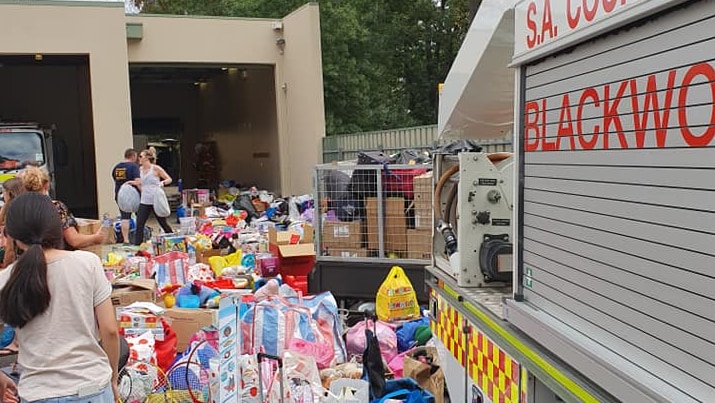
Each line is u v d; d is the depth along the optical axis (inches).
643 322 77.1
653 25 75.4
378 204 288.7
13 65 854.5
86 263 117.4
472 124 178.5
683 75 70.5
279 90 782.5
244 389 159.2
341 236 295.9
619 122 81.9
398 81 1268.5
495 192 151.2
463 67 152.3
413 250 283.4
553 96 99.5
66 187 912.9
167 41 724.0
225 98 978.1
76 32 658.2
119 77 673.6
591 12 85.8
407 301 252.7
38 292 110.8
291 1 1000.9
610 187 83.9
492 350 124.5
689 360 69.4
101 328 117.6
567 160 95.0
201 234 437.4
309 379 169.8
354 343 223.1
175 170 1077.8
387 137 594.9
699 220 68.0
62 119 909.2
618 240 82.1
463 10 1211.9
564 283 96.1
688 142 69.6
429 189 275.4
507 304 113.6
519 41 109.4
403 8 1218.0
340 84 965.8
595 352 85.2
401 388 179.6
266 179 849.5
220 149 1025.5
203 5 1254.9
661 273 73.9
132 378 174.1
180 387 184.5
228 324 144.7
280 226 494.9
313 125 722.2
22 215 114.7
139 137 1055.6
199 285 275.0
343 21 952.9
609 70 84.3
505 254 145.3
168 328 212.8
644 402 73.5
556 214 98.6
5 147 570.6
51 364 112.3
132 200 489.7
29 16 643.5
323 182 302.7
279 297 221.6
